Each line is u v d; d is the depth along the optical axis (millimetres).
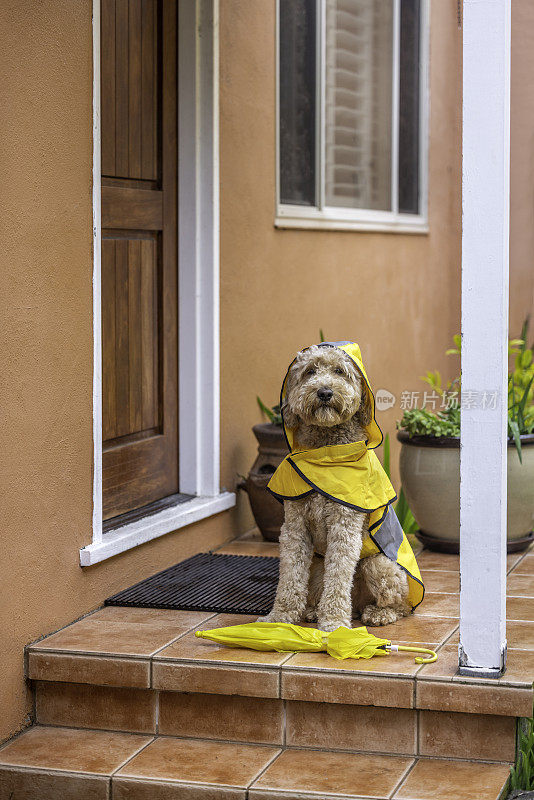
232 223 5648
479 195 3521
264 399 6090
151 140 5113
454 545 5293
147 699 3939
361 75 7551
